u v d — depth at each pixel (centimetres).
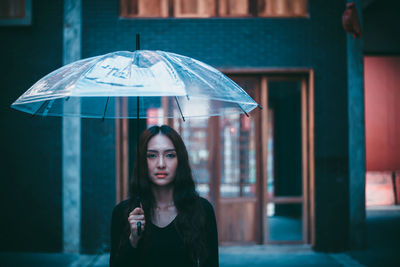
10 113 547
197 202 184
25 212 545
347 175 546
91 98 237
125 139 554
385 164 981
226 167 565
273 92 566
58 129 545
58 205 543
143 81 160
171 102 254
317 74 548
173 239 177
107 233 536
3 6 541
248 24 549
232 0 553
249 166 566
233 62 547
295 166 566
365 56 951
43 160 545
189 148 563
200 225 179
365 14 920
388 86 988
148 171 183
